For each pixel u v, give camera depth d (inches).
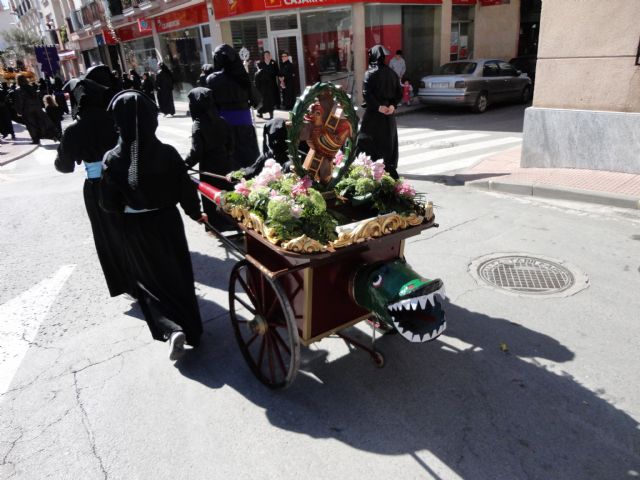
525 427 111.3
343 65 620.7
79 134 155.7
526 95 639.8
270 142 151.0
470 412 116.8
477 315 155.9
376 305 107.8
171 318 136.2
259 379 131.3
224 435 114.3
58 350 152.4
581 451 104.0
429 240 213.6
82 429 118.4
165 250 133.1
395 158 266.2
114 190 125.8
